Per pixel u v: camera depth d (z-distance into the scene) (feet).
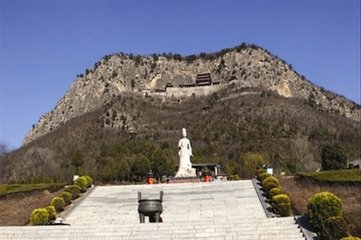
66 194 115.34
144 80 532.32
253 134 342.23
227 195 111.86
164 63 555.69
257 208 98.58
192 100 481.46
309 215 65.72
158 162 217.77
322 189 112.06
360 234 76.43
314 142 332.19
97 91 507.30
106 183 208.74
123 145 287.28
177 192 119.24
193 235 67.46
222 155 299.38
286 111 390.01
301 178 125.08
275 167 228.02
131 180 213.87
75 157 260.21
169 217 93.15
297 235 65.92
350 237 57.52
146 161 214.69
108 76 522.88
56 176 219.41
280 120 367.66
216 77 523.70
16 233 71.67
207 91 502.79
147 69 545.44
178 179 157.69
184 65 556.92
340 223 62.75
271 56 537.24
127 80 524.52
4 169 286.25
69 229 71.72
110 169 213.46
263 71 506.48
